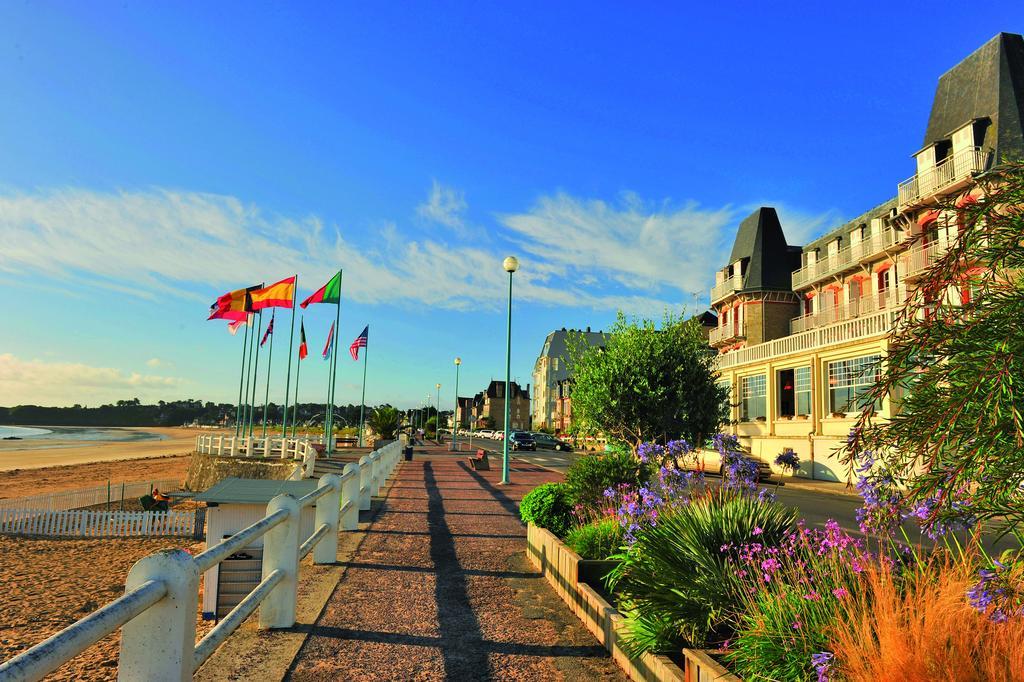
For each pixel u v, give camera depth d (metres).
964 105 29.22
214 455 36.69
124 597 2.56
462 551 8.74
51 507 27.86
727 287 47.91
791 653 3.33
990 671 2.65
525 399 142.12
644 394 13.55
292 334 43.41
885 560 3.56
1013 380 2.17
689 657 3.70
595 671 4.52
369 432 64.44
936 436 2.33
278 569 5.24
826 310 39.09
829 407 30.34
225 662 4.43
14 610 11.41
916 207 28.84
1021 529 2.68
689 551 4.55
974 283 2.49
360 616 5.66
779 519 4.99
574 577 6.00
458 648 4.91
